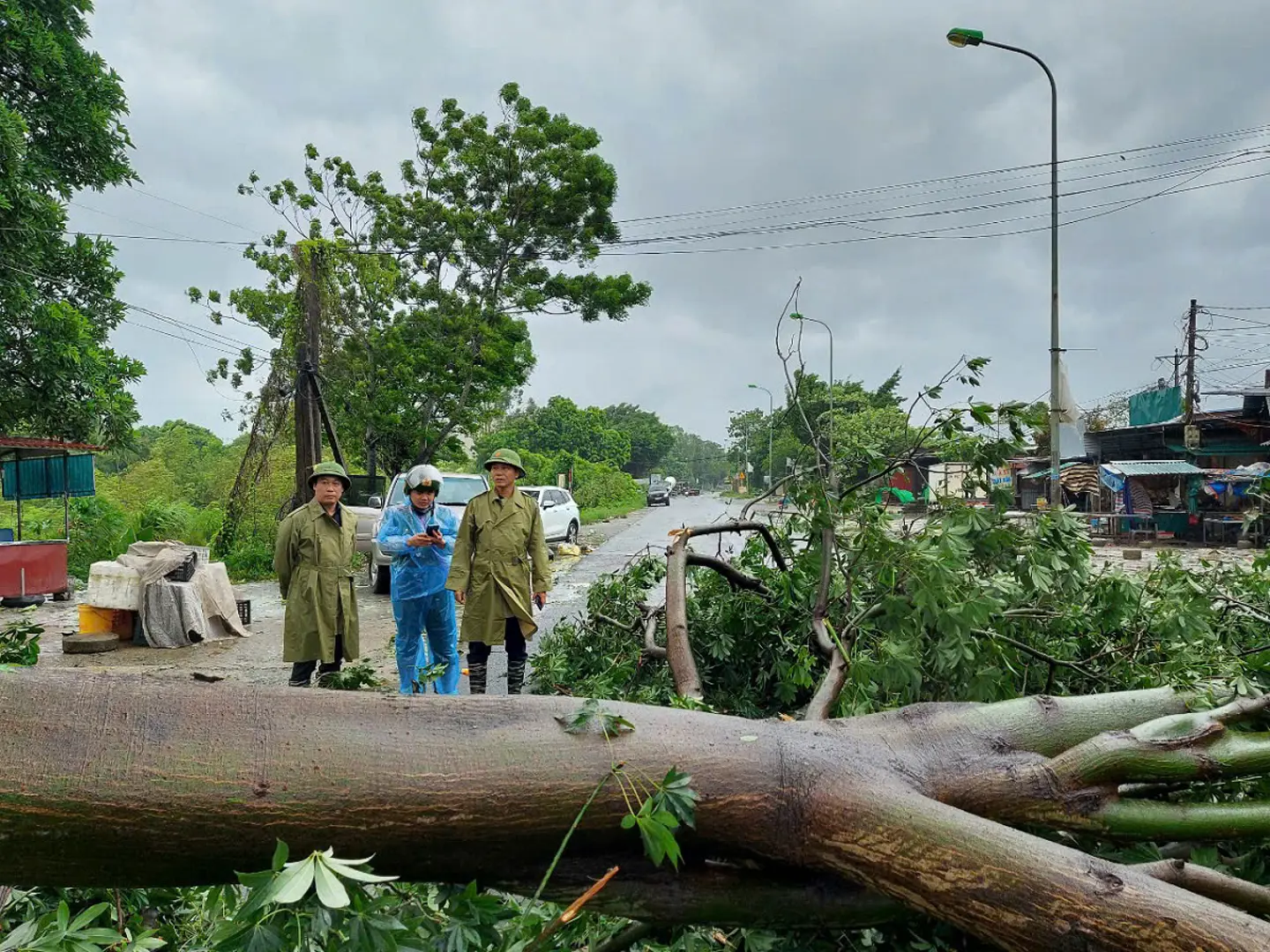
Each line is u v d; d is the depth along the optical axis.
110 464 45.34
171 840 1.36
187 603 8.73
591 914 1.71
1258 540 17.97
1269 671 2.92
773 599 4.17
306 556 5.30
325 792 1.41
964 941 1.71
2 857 1.33
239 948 1.18
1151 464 22.86
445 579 5.71
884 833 1.47
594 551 19.31
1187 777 1.65
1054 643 3.63
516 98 22.89
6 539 13.45
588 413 75.94
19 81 13.33
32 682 1.42
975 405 3.34
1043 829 1.78
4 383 13.28
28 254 12.74
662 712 1.69
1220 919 1.21
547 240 23.52
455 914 1.43
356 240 22.42
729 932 1.92
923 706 1.84
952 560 3.21
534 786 1.50
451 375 21.83
